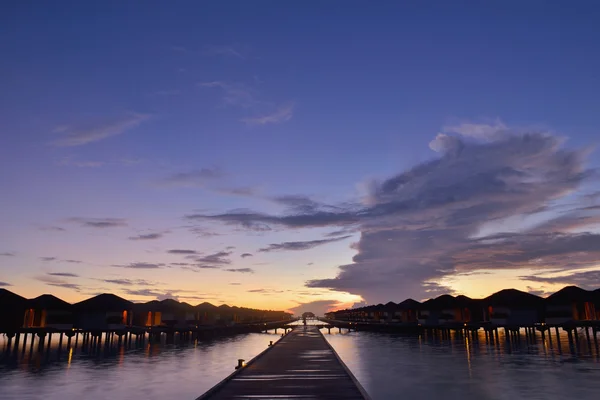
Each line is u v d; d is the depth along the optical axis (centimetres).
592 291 4609
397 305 7719
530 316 4909
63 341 5634
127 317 5772
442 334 6191
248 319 11131
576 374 2544
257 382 1922
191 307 6912
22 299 4656
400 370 2922
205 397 1602
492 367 2898
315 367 2383
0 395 2108
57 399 2033
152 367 3100
